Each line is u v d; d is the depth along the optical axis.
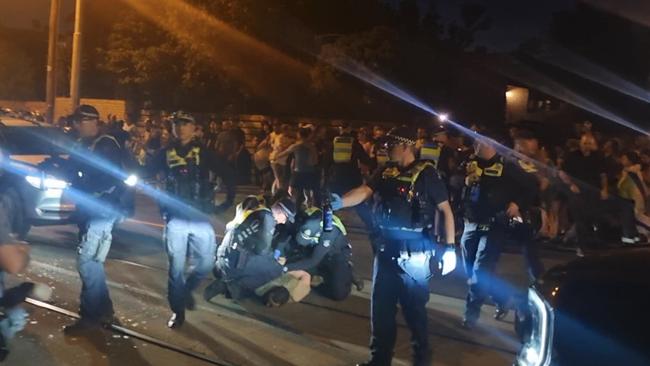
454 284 8.81
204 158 6.54
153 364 5.93
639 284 2.79
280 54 27.00
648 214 9.27
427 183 5.29
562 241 12.03
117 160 6.54
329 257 7.64
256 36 26.73
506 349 6.40
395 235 5.30
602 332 2.76
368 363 5.49
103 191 6.50
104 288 6.69
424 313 5.41
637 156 9.82
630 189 8.80
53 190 10.22
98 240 6.54
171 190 6.51
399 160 5.38
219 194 16.66
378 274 5.40
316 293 7.88
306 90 27.03
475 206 6.83
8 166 10.08
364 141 15.26
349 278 7.75
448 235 5.39
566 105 26.62
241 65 26.94
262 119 24.28
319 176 12.59
